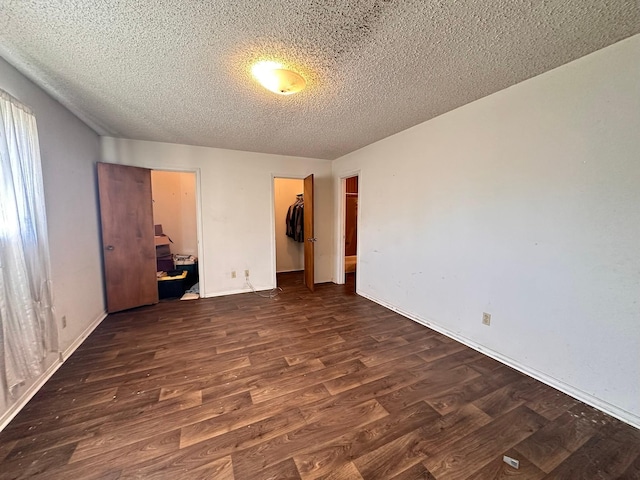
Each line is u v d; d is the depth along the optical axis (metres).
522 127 1.93
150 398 1.68
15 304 1.54
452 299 2.53
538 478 1.18
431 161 2.69
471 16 1.28
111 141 3.24
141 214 3.33
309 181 4.17
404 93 2.10
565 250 1.74
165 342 2.44
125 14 1.27
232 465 1.23
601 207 1.57
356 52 1.58
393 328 2.77
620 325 1.52
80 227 2.57
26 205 1.66
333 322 2.92
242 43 1.50
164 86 1.98
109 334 2.61
